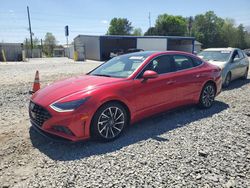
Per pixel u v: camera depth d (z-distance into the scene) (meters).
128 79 3.99
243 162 3.04
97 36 34.94
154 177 2.73
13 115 5.10
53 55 57.66
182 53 5.07
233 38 78.19
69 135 3.36
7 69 16.48
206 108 5.48
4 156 3.26
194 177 2.73
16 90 7.84
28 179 2.73
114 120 3.76
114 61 4.92
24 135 3.97
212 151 3.35
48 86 4.17
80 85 3.81
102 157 3.21
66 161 3.12
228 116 4.94
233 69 8.54
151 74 4.00
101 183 2.63
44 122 3.45
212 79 5.45
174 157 3.19
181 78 4.73
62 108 3.34
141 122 4.61
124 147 3.51
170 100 4.57
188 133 4.03
